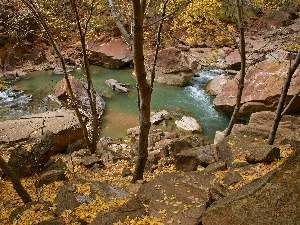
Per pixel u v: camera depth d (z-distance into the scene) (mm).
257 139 10797
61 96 18828
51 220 6609
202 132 16125
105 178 10312
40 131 14031
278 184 4602
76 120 15141
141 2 6863
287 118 13438
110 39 24875
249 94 16375
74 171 10953
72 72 23500
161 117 17266
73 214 6883
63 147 14102
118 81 22016
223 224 5059
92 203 7234
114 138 15578
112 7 10586
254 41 24578
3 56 23719
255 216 4703
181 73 21172
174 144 11156
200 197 6719
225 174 7793
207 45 24484
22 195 8062
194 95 19984
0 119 17141
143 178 9734
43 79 22375
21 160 10641
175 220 6086
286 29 26391
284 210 4438
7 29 24156
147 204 6852
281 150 9508
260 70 16844
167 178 7859
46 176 9562
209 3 12477
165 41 23578
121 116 17875
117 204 7164
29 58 24578
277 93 15414
